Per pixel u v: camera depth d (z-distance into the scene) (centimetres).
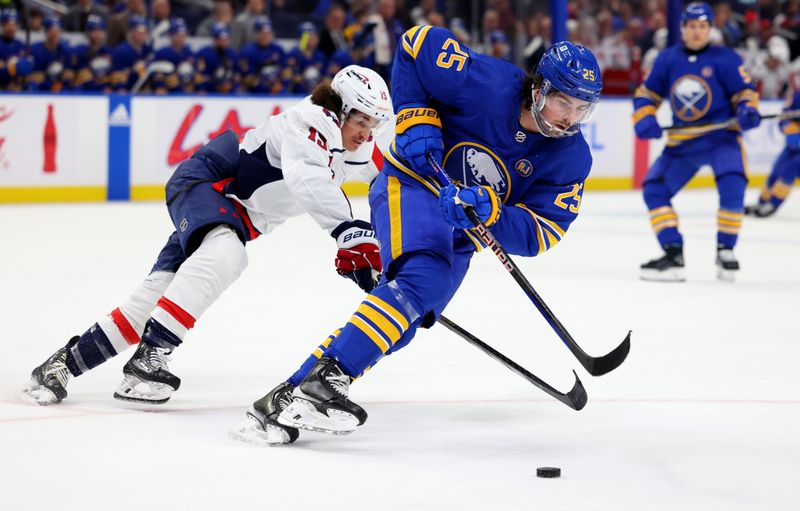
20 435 873
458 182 891
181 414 951
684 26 1866
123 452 827
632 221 2741
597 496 736
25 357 1180
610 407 1002
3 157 2762
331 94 930
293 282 1747
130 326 982
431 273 834
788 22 3950
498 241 875
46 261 1925
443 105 886
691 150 1864
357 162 993
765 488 761
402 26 3350
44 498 715
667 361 1205
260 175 957
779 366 1184
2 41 2856
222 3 3198
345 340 829
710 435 905
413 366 1165
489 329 1381
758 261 2098
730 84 1841
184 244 957
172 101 2950
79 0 3062
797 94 2780
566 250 2217
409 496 729
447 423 937
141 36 2991
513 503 718
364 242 895
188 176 984
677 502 726
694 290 1727
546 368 1166
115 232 2338
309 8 3450
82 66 2938
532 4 3509
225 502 710
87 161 2870
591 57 826
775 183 2867
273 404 859
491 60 875
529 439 887
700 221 2802
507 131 866
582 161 880
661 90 1897
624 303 1595
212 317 1434
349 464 805
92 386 1050
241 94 3048
